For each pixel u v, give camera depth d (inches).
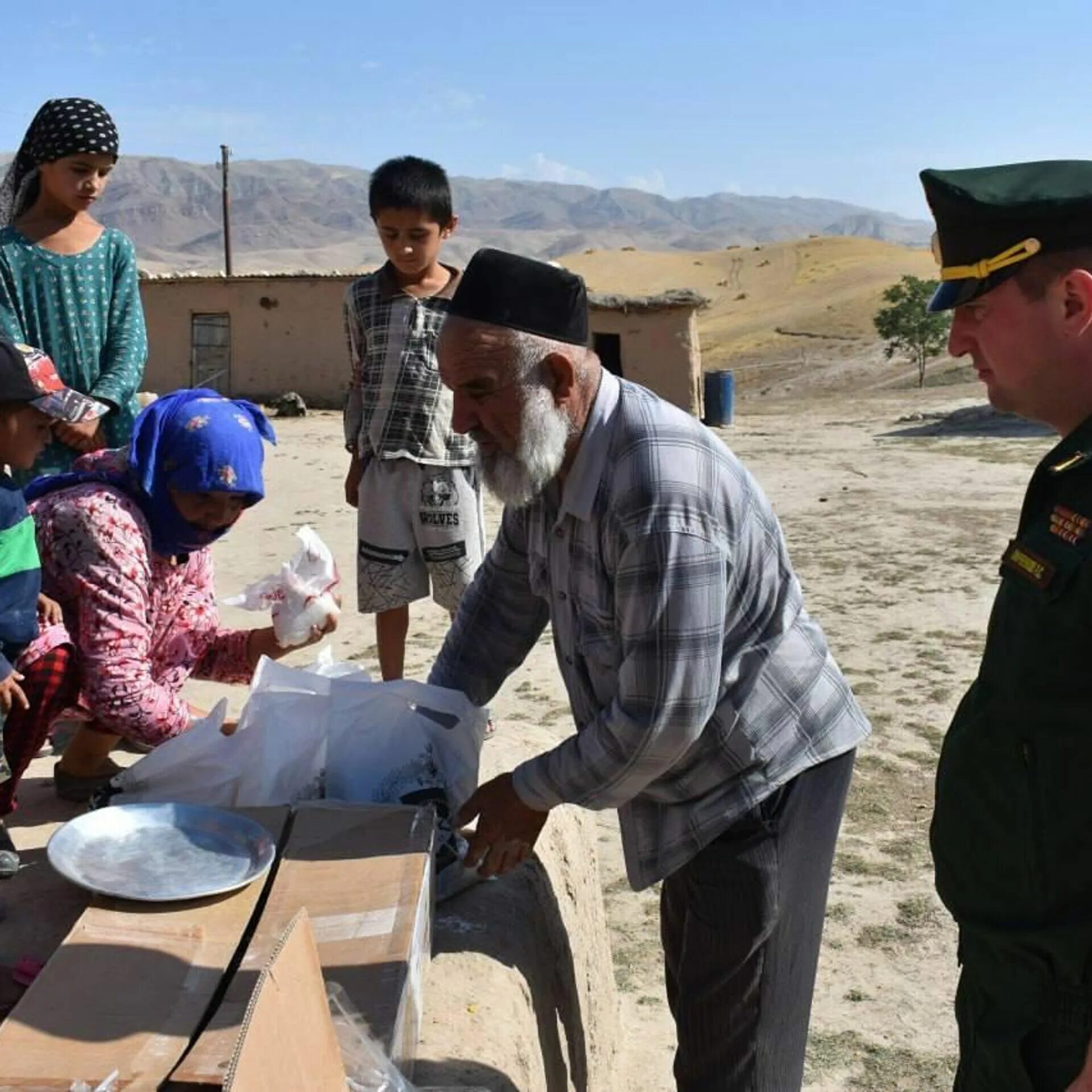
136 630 123.9
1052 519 74.0
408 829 108.6
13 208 163.5
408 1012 91.2
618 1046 153.7
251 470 126.2
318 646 295.3
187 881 98.0
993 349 76.3
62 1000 81.9
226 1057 76.1
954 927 175.8
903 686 271.7
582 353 93.7
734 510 96.2
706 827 101.8
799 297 3309.5
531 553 105.7
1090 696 71.7
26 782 142.4
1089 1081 70.4
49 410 113.7
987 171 78.2
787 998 106.6
